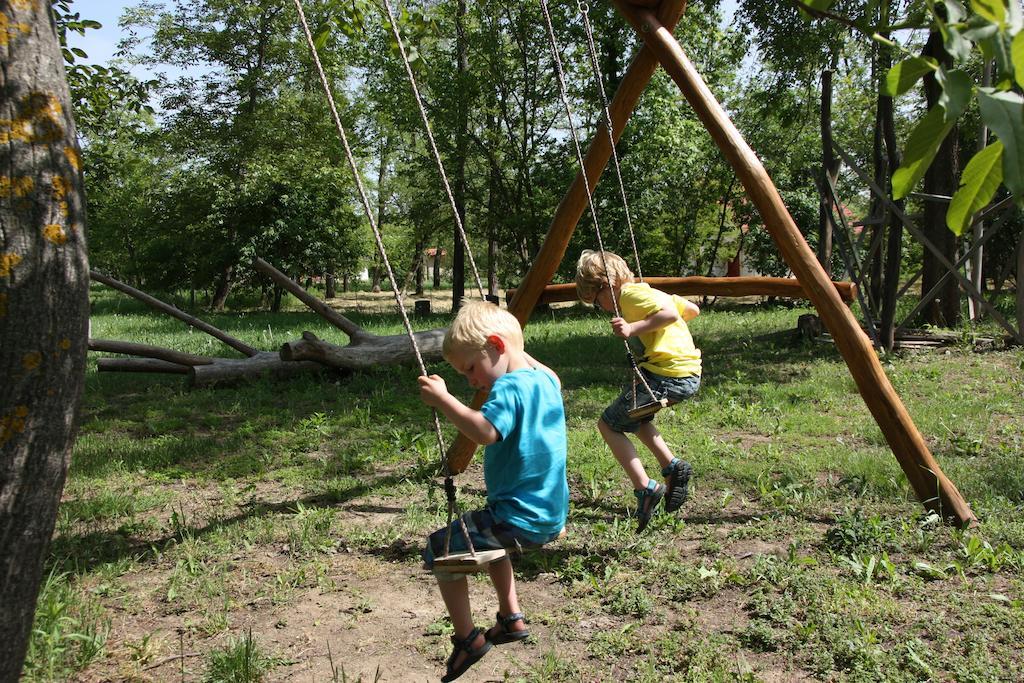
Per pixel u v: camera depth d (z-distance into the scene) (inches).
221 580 169.3
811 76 802.8
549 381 124.3
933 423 279.1
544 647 142.1
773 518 196.5
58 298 87.7
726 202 1069.1
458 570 113.0
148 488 244.2
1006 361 412.5
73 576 175.2
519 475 118.8
